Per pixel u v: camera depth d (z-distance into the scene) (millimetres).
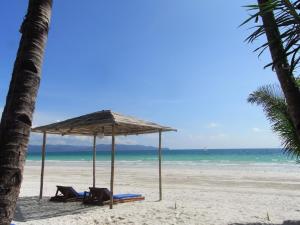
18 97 2498
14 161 2402
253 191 15711
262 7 3123
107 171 30672
